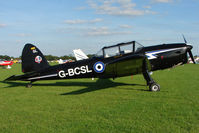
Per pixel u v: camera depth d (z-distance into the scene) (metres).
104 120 4.02
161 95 6.55
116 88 8.57
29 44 9.80
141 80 11.77
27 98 6.65
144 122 3.81
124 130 3.44
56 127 3.70
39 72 9.24
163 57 8.23
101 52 8.54
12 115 4.59
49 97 6.78
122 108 4.91
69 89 8.70
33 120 4.18
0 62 32.97
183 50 8.30
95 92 7.62
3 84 10.93
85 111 4.77
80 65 8.76
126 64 7.62
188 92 7.01
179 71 18.77
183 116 4.13
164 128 3.47
